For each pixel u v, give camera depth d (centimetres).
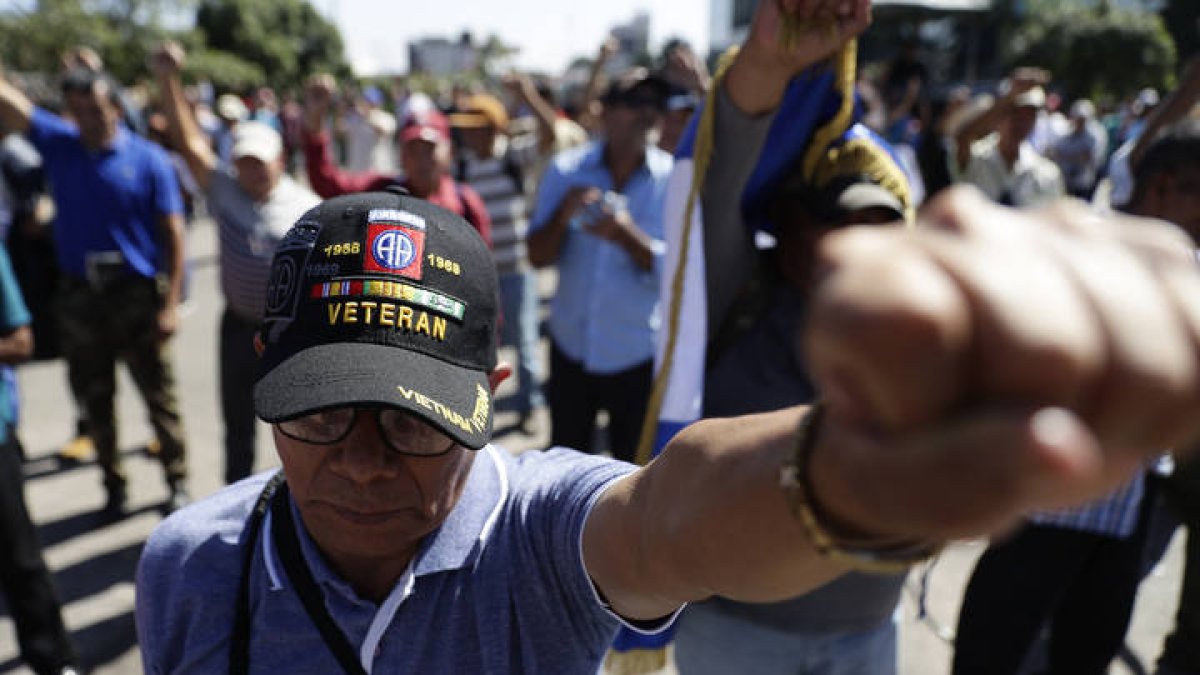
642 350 318
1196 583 258
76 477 425
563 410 338
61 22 2258
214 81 3088
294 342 97
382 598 104
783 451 58
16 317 243
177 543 107
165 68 332
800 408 64
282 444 98
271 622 102
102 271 356
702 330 169
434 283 98
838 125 157
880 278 32
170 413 379
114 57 2417
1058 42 2009
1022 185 458
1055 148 974
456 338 98
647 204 320
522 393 469
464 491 104
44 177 397
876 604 171
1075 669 228
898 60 761
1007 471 31
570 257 327
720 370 178
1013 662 206
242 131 330
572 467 106
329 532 99
